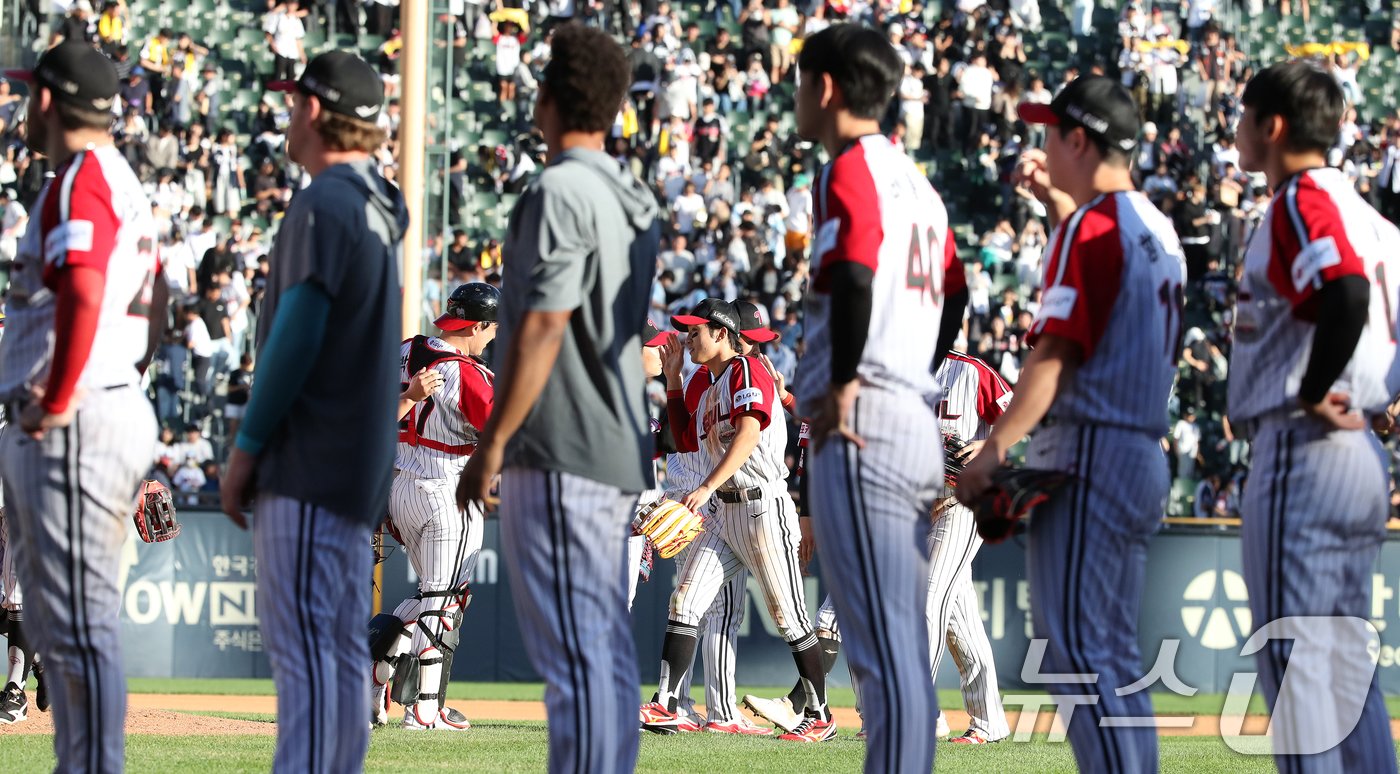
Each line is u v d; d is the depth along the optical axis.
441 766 21.75
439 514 27.89
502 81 75.81
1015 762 23.59
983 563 42.31
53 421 13.66
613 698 13.77
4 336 14.32
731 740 26.92
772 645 43.56
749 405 26.70
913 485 13.85
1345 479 14.06
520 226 13.79
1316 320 13.86
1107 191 14.50
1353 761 14.31
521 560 13.81
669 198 70.19
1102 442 13.85
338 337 14.20
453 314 28.34
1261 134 14.68
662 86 72.62
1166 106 75.38
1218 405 65.56
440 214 49.44
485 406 27.56
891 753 13.61
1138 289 13.86
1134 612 14.30
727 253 66.81
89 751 14.19
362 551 14.77
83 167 13.84
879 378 13.84
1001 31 76.44
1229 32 78.56
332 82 14.48
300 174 70.81
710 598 28.44
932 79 74.69
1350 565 14.30
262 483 14.20
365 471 14.36
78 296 13.40
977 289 66.44
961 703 40.19
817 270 13.73
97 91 14.34
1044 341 13.82
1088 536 13.83
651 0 77.12
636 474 14.26
